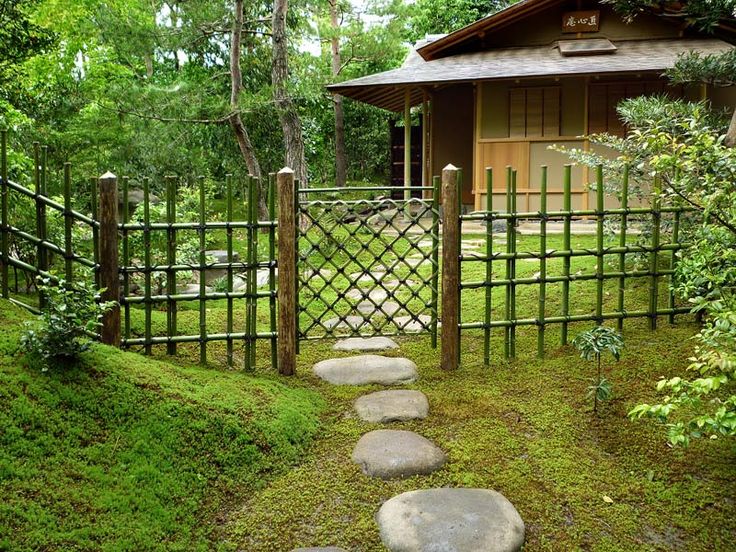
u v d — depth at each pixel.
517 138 10.08
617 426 3.12
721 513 2.51
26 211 4.65
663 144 3.11
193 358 3.86
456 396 3.51
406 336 4.59
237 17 9.86
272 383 3.51
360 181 17.83
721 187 2.79
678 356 3.76
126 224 3.67
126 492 2.39
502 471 2.78
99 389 2.80
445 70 10.00
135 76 15.26
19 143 6.60
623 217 4.16
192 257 6.05
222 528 2.42
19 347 2.86
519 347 4.27
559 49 10.39
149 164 10.47
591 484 2.70
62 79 14.19
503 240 8.17
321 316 4.20
